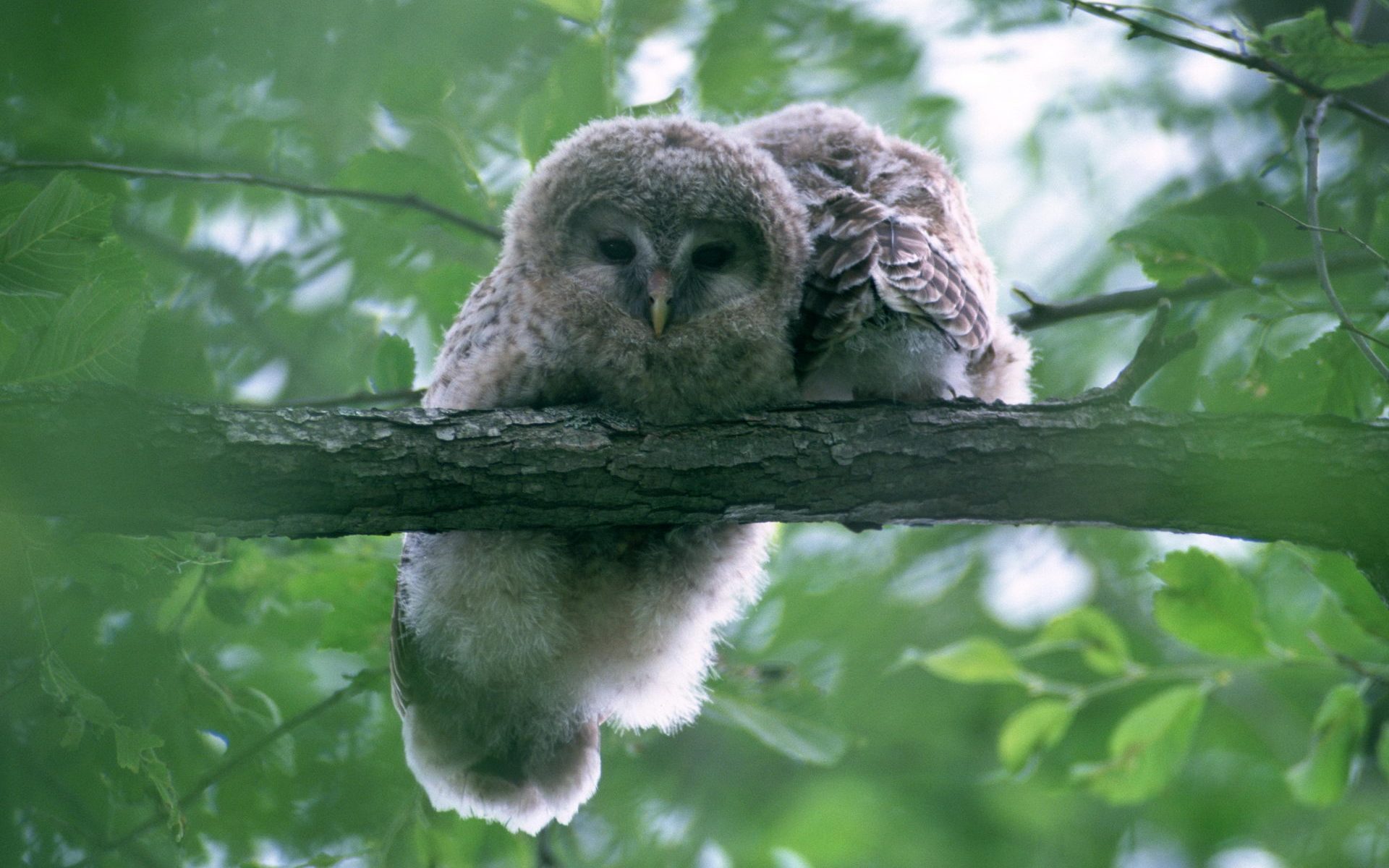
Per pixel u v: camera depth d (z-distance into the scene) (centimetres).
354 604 995
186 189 1245
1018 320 1066
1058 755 1553
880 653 1541
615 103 1022
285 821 1092
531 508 735
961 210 963
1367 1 1100
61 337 662
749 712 1019
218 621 1095
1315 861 1508
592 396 852
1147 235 855
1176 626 1007
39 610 691
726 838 1491
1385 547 743
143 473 661
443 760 933
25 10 909
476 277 1151
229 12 1010
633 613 876
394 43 1085
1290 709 1530
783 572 1516
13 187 731
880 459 759
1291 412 876
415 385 1079
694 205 866
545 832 1031
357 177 1066
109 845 898
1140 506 760
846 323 818
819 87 1360
